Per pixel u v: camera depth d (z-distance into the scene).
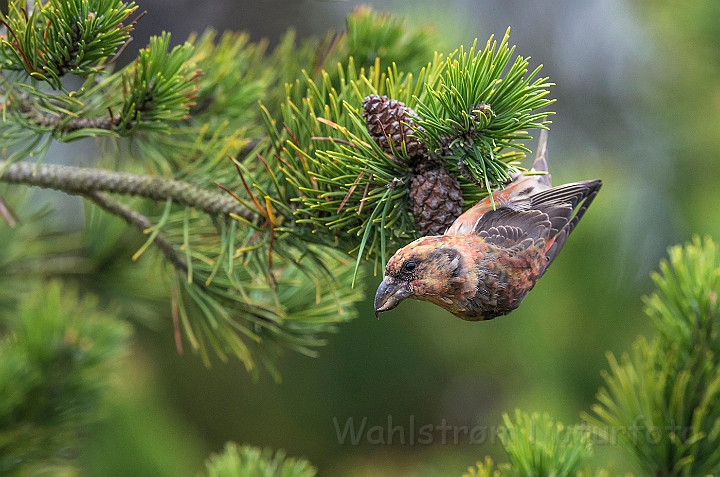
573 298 2.81
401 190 2.45
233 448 2.52
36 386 2.56
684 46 2.87
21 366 2.55
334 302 2.53
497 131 2.41
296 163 2.46
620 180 3.09
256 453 2.52
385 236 2.46
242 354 2.53
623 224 2.86
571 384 2.82
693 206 3.03
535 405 2.81
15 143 2.46
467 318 2.50
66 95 2.43
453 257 2.47
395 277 2.47
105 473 2.82
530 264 2.50
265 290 2.53
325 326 2.53
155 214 2.56
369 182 2.43
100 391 2.58
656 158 3.22
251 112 2.54
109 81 2.46
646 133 3.32
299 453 3.90
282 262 2.50
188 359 3.93
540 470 2.44
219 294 2.52
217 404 3.96
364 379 3.75
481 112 2.39
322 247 2.48
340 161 2.43
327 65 2.55
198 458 3.15
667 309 2.48
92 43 2.42
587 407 2.80
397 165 2.44
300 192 2.46
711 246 2.49
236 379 3.96
